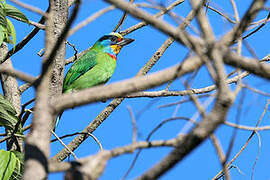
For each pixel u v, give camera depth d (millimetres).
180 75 3758
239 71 4094
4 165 8945
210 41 3570
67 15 9531
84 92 3668
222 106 3191
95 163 3604
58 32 9234
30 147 3531
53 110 3703
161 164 3260
